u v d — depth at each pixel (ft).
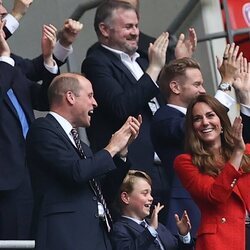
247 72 97.35
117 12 101.55
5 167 93.45
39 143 83.82
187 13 119.34
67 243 82.28
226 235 85.46
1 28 92.22
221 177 85.10
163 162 96.02
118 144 84.48
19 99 95.76
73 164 82.89
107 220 84.64
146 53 104.94
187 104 96.63
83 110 86.12
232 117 110.73
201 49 118.73
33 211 84.07
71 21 96.78
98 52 101.30
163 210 98.32
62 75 86.79
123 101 96.94
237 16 120.88
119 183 87.04
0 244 85.71
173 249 91.91
